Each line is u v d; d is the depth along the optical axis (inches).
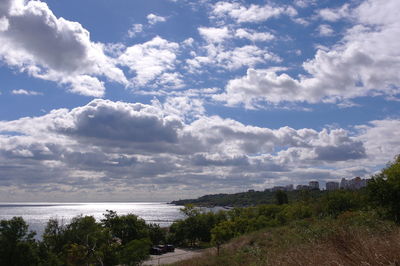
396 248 224.4
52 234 2385.6
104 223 3068.4
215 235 1706.4
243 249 954.1
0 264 1593.3
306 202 2479.1
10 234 1638.8
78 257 1993.1
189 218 3474.4
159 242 3395.7
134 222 3176.7
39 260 1711.4
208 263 901.2
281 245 648.4
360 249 237.9
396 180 959.6
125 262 1530.5
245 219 2566.4
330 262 241.6
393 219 864.3
